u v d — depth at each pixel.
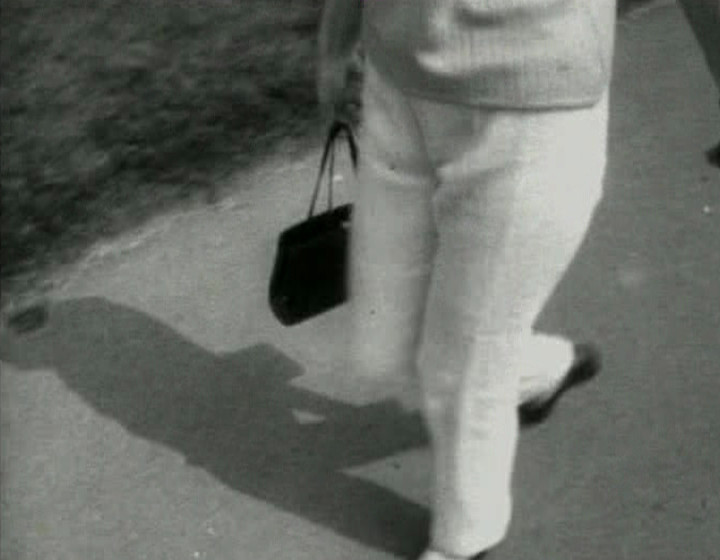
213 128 7.04
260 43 7.57
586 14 4.02
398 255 4.63
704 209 6.53
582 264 6.24
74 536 5.30
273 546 5.24
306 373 5.81
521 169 4.13
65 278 6.27
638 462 5.45
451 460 4.75
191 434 5.61
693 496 5.34
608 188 6.62
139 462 5.52
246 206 6.62
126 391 5.77
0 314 6.10
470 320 4.41
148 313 6.09
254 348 5.93
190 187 6.72
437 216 4.35
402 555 5.19
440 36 4.03
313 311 5.07
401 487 5.40
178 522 5.33
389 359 4.88
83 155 6.89
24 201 6.64
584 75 4.06
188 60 7.45
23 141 6.98
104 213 6.59
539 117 4.07
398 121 4.35
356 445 5.54
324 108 4.86
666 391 5.71
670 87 7.27
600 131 4.26
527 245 4.25
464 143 4.18
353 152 4.75
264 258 6.34
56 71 7.38
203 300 6.14
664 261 6.27
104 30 7.64
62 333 6.00
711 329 5.96
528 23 3.97
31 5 7.76
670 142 6.92
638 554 5.17
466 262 4.32
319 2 7.85
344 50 4.70
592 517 5.28
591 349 5.60
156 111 7.14
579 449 5.49
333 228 4.95
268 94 7.25
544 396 5.49
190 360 5.88
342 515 5.32
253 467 5.48
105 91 7.27
